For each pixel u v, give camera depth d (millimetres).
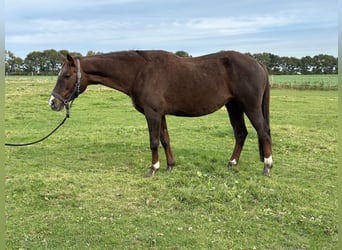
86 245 3611
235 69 5484
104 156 6945
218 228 3998
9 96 17266
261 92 5551
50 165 6309
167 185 5215
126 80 5629
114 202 4645
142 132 9367
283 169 6191
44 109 13953
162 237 3768
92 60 5633
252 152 7375
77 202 4637
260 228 4008
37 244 3617
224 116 13328
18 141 8297
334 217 4250
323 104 17250
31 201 4621
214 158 6594
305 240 3766
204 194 4801
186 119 12469
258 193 4848
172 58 5629
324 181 5617
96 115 13023
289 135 8914
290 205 4578
